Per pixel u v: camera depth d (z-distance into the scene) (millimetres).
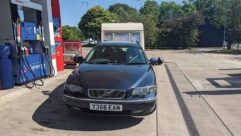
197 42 50938
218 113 6445
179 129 5293
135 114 5043
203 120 5895
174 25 43844
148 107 5094
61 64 11758
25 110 6023
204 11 56781
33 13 9734
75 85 5129
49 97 7145
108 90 4941
